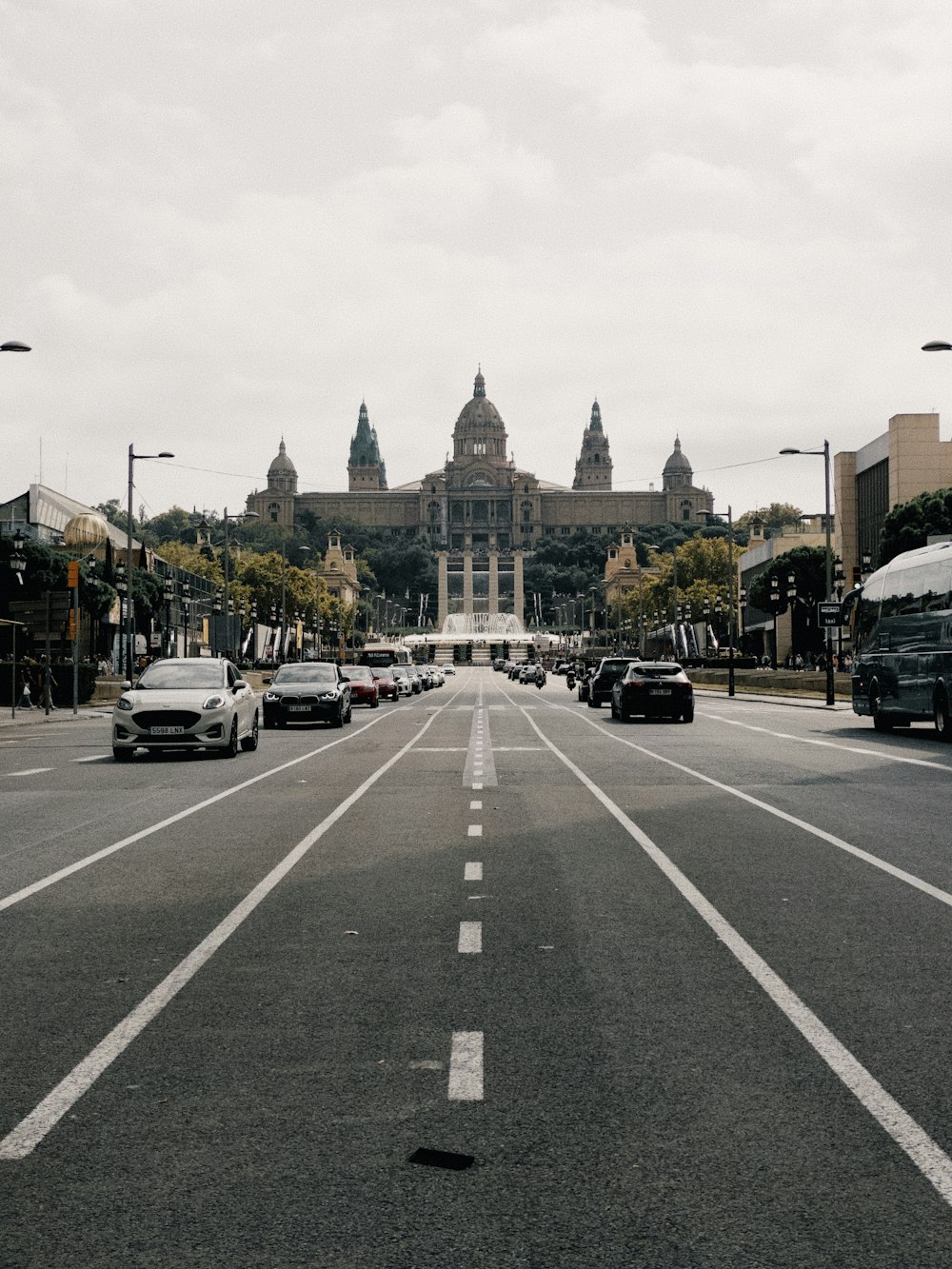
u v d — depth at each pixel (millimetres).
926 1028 6328
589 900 9742
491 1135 4938
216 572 125250
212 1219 4211
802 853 12078
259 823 14445
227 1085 5531
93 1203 4336
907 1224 4164
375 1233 4109
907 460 96438
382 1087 5492
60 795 17719
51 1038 6242
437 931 8648
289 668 37688
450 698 67875
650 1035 6234
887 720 33125
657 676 37594
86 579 61375
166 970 7598
